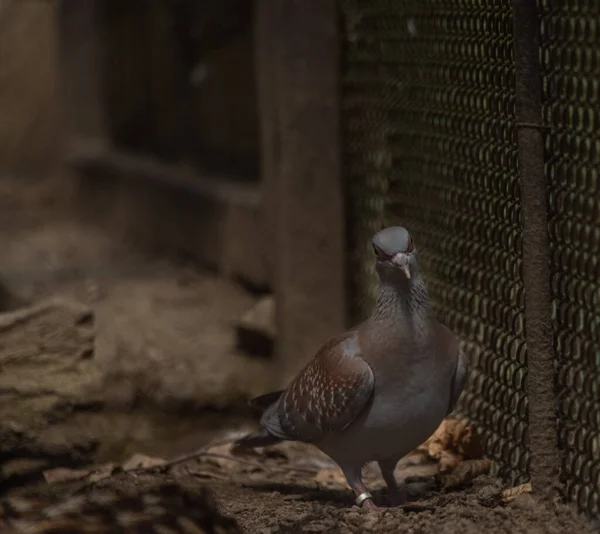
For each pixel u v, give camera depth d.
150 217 15.52
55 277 14.15
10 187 20.33
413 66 8.56
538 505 6.47
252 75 12.70
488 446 7.55
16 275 14.32
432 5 8.06
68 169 18.86
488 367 7.46
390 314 6.39
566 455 6.62
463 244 7.82
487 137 7.30
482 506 6.65
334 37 9.72
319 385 6.68
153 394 10.29
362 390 6.41
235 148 13.41
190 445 9.46
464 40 7.53
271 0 10.49
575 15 6.34
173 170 15.26
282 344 10.34
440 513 6.51
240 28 12.91
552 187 6.52
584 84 6.51
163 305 12.45
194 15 14.29
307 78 9.91
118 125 17.59
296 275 10.16
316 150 9.95
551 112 6.47
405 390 6.41
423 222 8.59
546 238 6.45
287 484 7.78
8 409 7.82
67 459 7.88
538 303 6.48
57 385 7.98
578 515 6.44
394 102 8.96
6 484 7.71
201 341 11.30
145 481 7.34
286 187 10.11
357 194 9.80
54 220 18.47
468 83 7.53
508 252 7.12
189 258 14.29
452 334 6.62
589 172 6.35
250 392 10.44
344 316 10.03
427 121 8.35
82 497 6.14
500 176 7.15
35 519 5.77
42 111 21.45
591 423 6.53
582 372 6.50
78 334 8.20
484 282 7.50
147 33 15.96
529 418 6.66
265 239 11.81
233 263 12.84
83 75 18.45
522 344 7.00
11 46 21.42
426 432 6.59
